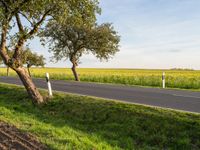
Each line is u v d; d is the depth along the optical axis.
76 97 16.38
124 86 26.39
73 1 16.11
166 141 9.77
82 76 42.94
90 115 13.19
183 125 10.36
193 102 15.29
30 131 10.54
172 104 14.49
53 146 8.71
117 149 9.16
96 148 8.88
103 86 25.97
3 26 15.44
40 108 15.79
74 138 9.75
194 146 9.18
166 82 30.75
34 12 15.81
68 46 36.34
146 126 10.92
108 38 35.78
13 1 15.38
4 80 33.56
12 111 14.78
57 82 31.23
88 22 17.59
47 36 36.09
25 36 15.98
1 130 10.68
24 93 18.81
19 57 16.53
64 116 13.91
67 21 17.36
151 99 16.47
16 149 8.56
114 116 12.41
